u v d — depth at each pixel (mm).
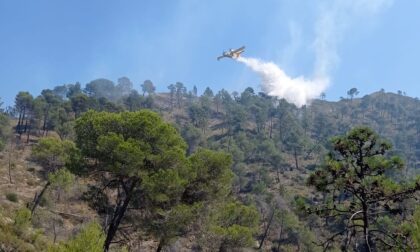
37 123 102188
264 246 63281
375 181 11336
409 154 140875
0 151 72438
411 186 11234
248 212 33250
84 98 111000
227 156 24562
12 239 24484
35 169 63656
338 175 11859
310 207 12453
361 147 12055
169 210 22688
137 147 21250
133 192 22141
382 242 11375
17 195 48406
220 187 24625
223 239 28422
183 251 32156
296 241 63156
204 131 142750
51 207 45688
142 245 30969
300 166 113625
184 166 22859
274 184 97375
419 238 9922
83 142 22750
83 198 23422
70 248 14164
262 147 110750
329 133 160000
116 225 21656
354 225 11758
